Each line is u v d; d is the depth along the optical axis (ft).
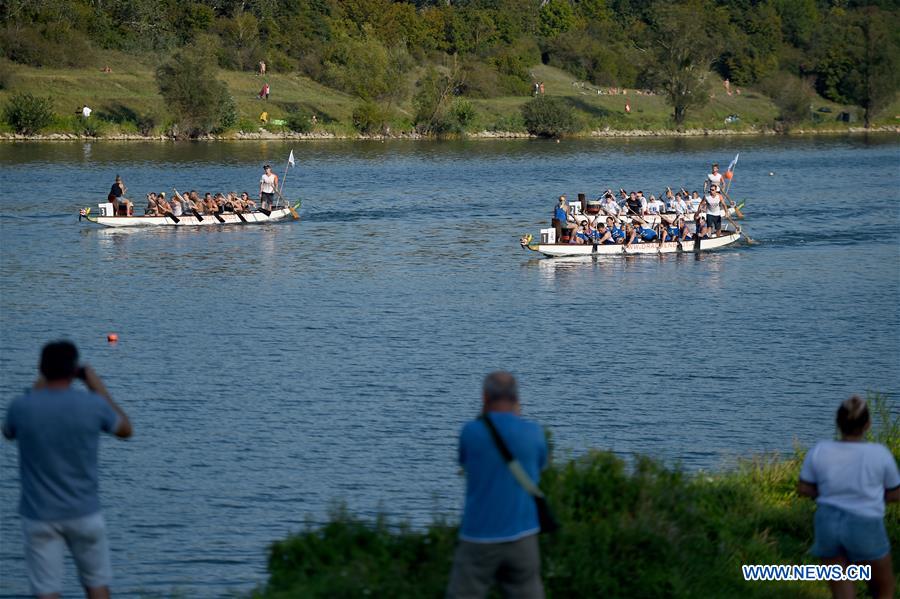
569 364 177.27
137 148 639.76
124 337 193.06
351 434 140.36
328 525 70.59
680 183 501.56
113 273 257.96
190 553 102.99
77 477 59.06
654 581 68.59
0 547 106.01
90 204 387.55
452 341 192.85
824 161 646.33
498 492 54.39
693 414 150.10
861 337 197.57
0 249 291.38
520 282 252.62
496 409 55.57
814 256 293.23
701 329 204.33
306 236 325.01
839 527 63.62
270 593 64.54
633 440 138.62
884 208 405.39
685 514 78.18
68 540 59.88
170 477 123.95
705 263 281.54
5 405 153.17
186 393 158.20
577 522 72.79
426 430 142.31
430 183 492.13
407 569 65.98
